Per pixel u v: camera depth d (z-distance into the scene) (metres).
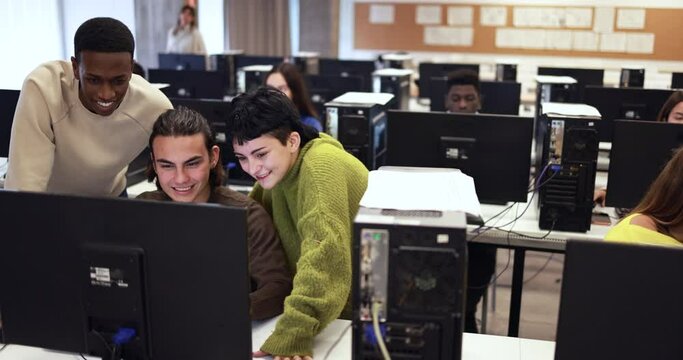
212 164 1.63
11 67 4.70
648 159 2.42
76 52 1.53
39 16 4.95
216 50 7.34
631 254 0.97
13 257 1.15
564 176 2.38
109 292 1.12
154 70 4.68
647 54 7.09
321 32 7.97
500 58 7.49
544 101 4.17
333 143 1.55
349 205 1.46
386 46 7.80
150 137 1.62
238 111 1.44
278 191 1.57
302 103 3.48
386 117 2.64
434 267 1.04
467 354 1.44
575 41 7.24
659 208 1.51
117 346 1.14
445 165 2.56
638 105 3.70
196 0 6.86
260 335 1.49
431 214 1.09
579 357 1.02
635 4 7.01
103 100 1.58
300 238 1.50
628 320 0.99
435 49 7.66
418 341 1.08
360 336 1.10
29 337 1.20
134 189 2.79
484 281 2.72
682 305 0.97
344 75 5.19
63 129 1.67
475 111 3.76
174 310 1.11
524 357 1.43
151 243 1.09
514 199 2.55
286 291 1.56
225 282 1.08
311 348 1.38
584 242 0.98
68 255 1.12
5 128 2.96
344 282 1.36
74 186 1.79
